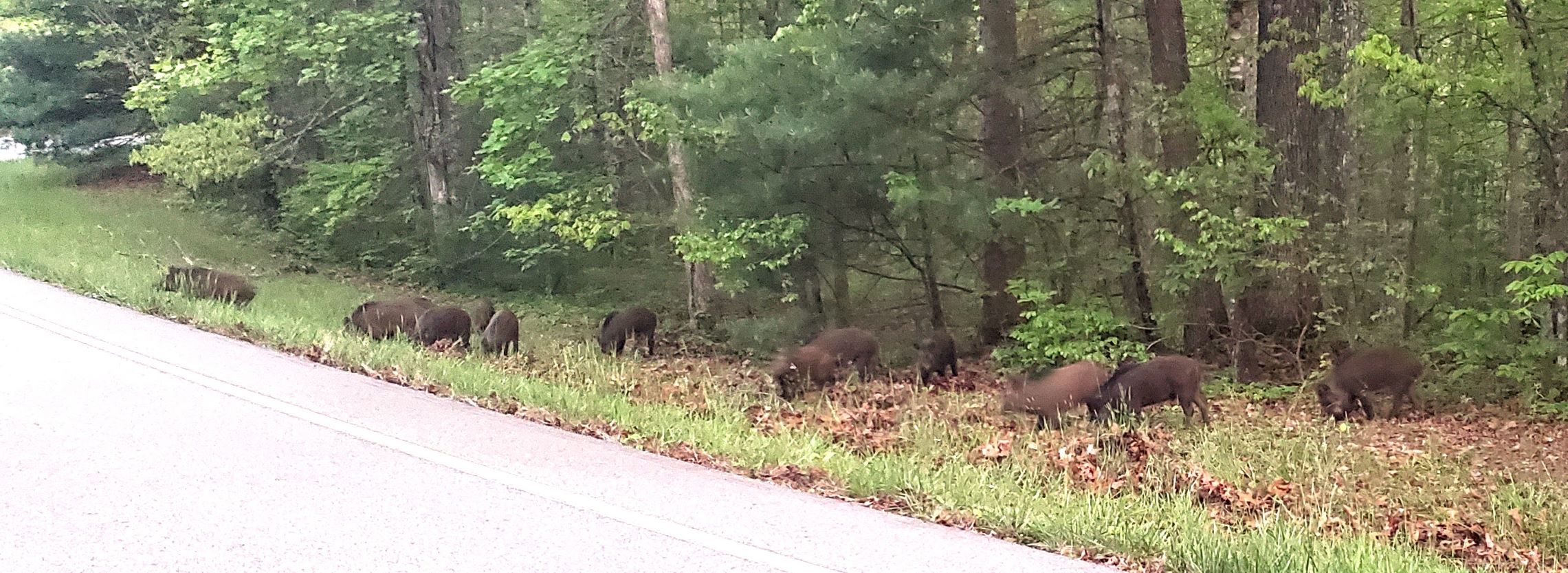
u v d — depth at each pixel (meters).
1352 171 15.85
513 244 23.62
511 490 6.76
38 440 7.31
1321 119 15.52
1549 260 12.87
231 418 8.23
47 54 27.27
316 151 25.48
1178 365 11.65
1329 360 14.48
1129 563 5.95
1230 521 7.61
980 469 8.49
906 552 5.92
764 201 15.72
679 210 17.56
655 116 17.19
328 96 24.39
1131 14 17.00
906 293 18.48
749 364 16.34
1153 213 15.21
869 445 10.00
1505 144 20.78
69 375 9.40
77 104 28.31
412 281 23.56
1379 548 6.70
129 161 27.25
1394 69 12.94
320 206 23.42
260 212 26.27
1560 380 14.26
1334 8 16.09
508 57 20.91
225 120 22.50
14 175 31.16
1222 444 10.61
